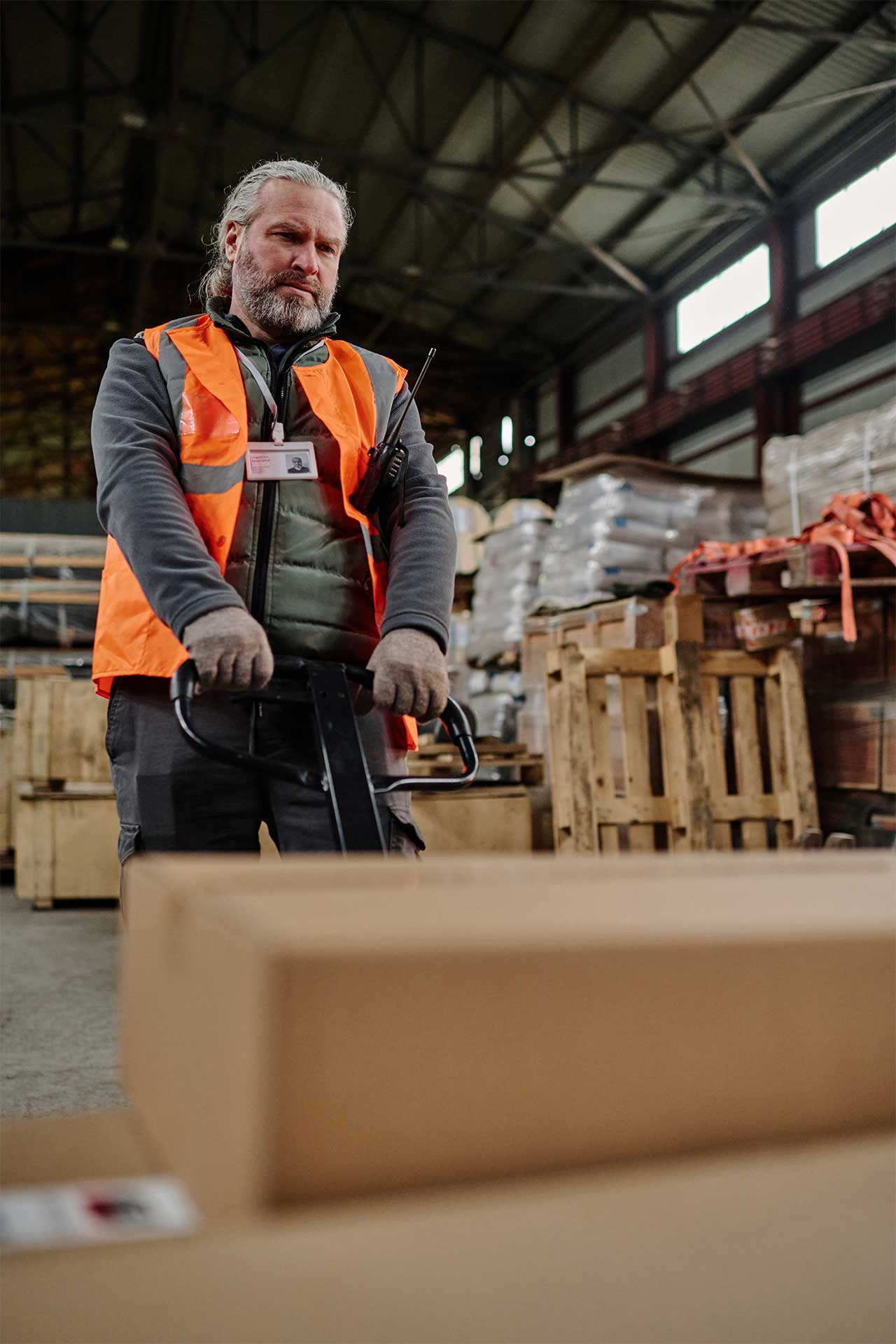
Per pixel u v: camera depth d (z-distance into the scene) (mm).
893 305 9609
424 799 4473
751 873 741
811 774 4172
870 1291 428
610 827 4113
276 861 724
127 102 13133
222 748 1360
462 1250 444
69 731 5406
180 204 15523
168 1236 459
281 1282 416
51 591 7062
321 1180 481
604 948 538
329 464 1785
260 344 1807
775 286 11555
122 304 16938
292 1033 476
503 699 7020
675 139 10812
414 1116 499
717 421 12586
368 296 16734
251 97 12812
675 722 4137
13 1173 625
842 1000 596
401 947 495
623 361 14828
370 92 12109
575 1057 535
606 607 4641
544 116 11281
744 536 6234
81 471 24609
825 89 10227
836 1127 587
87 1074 2770
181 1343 378
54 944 4523
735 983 572
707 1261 442
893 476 4914
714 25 9766
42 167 14367
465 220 13758
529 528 6953
